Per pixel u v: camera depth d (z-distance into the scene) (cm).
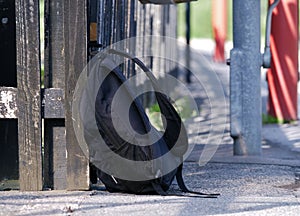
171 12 2767
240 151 1377
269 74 2017
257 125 1379
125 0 1380
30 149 942
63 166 960
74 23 928
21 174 947
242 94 1369
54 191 948
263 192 991
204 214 836
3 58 1004
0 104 933
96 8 969
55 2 930
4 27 999
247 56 1359
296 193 989
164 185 938
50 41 937
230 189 1005
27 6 920
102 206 862
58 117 941
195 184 1045
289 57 1972
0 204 869
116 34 1247
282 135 1775
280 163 1267
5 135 1030
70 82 935
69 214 826
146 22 1934
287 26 1945
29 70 928
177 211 845
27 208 851
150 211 842
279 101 2006
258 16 1356
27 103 934
